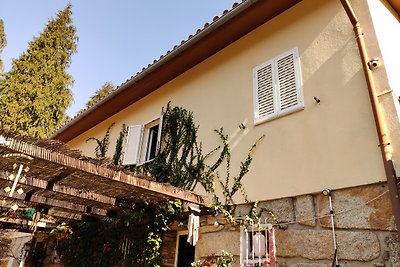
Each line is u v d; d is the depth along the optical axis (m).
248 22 5.05
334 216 3.25
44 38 19.23
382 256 2.81
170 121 6.07
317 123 3.80
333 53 3.99
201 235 4.50
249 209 4.07
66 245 6.32
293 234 3.51
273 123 4.29
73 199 4.71
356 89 3.59
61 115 17.67
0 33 19.00
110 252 5.32
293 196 3.67
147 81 6.52
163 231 4.88
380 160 3.11
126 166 6.52
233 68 5.32
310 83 4.08
